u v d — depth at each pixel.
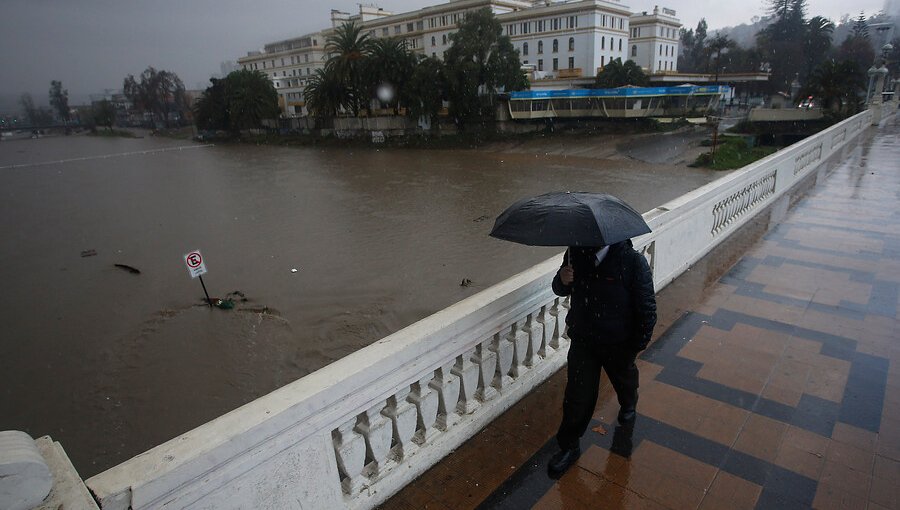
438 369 2.93
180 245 23.33
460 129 58.81
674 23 78.62
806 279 5.57
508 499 2.72
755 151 42.34
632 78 57.19
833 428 3.18
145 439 9.86
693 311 4.92
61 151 90.44
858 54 75.12
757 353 4.11
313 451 2.22
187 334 14.02
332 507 2.39
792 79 76.12
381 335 13.42
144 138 118.25
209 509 1.87
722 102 63.78
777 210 8.60
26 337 14.43
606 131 53.56
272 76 109.94
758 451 3.02
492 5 70.62
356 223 25.77
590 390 2.83
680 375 3.86
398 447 2.82
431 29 76.00
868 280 5.44
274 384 11.47
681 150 42.62
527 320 3.55
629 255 2.64
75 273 19.97
